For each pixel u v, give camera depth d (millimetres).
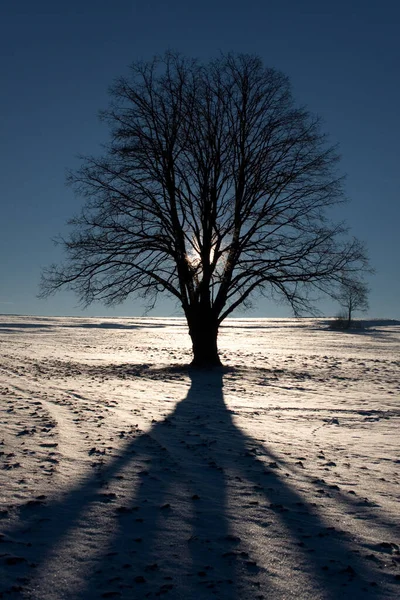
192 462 8469
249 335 67062
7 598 4078
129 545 5133
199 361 25672
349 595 4289
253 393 17750
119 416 12648
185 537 5375
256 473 7902
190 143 23766
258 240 23750
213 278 25203
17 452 8570
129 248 23406
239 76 24484
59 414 12516
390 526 5836
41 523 5613
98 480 7199
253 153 24250
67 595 4164
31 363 28391
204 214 23984
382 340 58438
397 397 17078
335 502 6629
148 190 23797
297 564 4836
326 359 33625
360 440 10578
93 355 35781
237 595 4250
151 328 82125
